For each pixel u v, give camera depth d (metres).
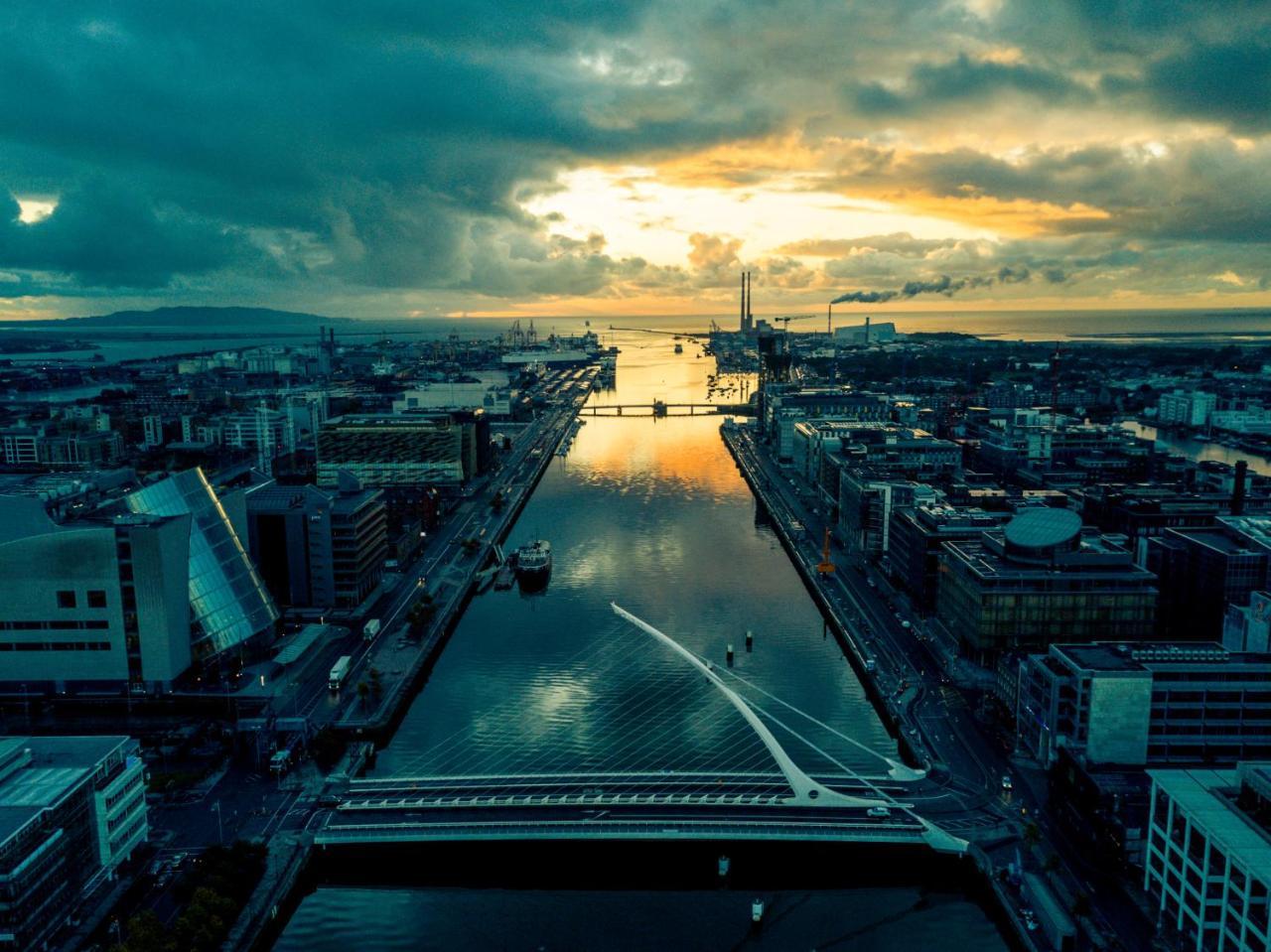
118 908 189.00
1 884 166.25
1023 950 180.75
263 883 197.50
